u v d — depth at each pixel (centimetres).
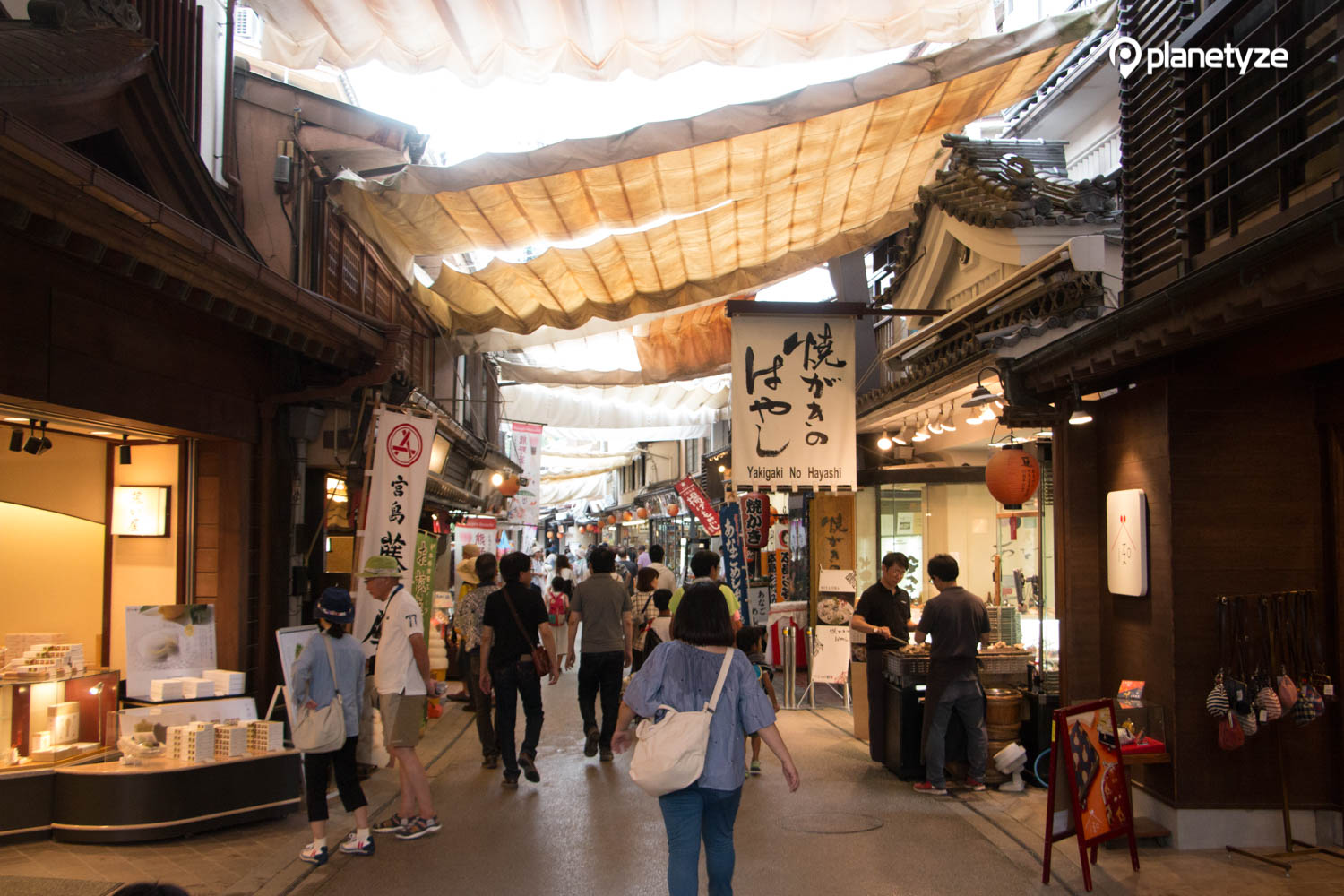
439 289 1101
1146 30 703
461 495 1477
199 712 702
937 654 770
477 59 759
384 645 675
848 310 942
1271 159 562
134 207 491
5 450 768
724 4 719
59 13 622
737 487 912
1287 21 554
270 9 702
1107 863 588
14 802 620
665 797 452
